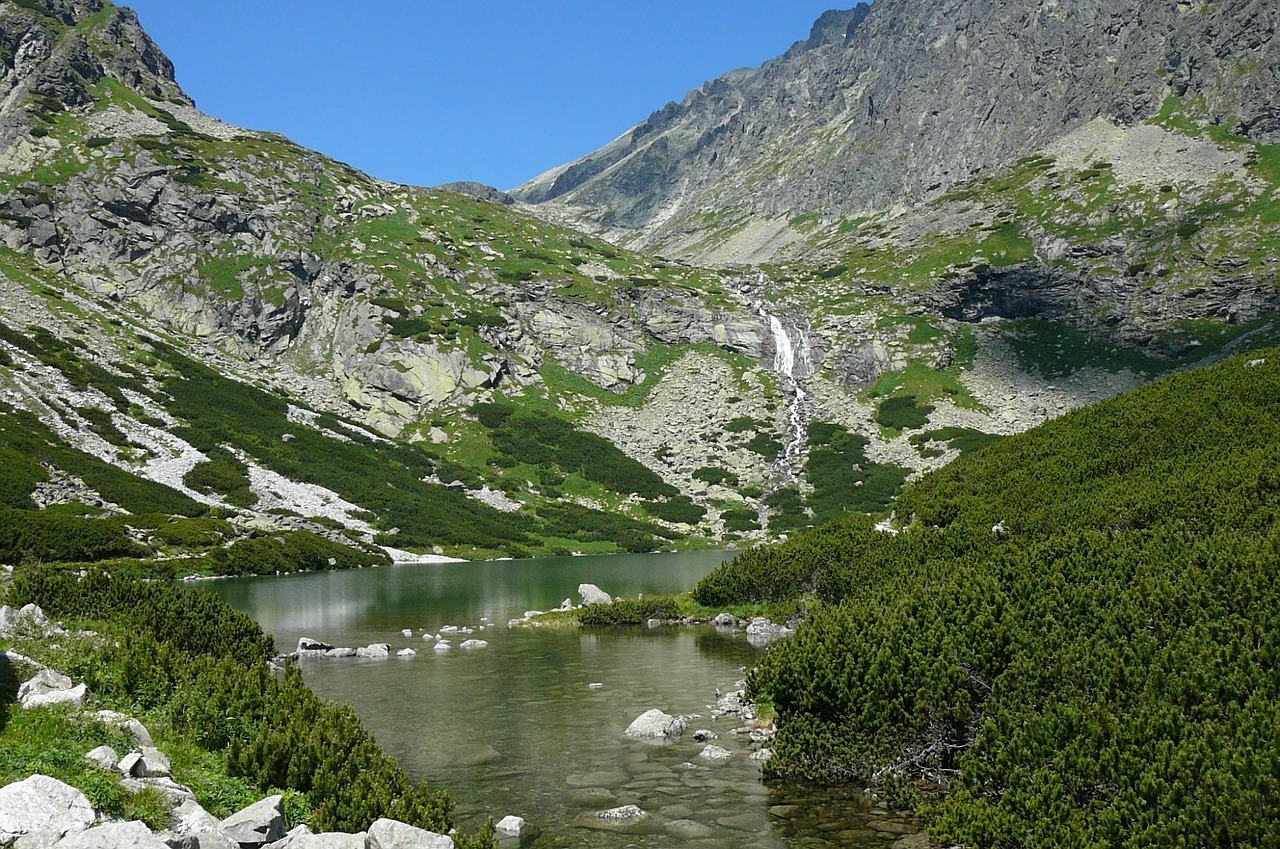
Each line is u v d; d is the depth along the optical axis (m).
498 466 119.06
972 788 13.49
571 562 82.12
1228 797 10.42
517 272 167.88
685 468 126.12
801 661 17.50
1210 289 147.88
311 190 175.75
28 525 59.38
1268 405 34.59
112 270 138.75
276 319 142.62
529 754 17.98
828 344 156.75
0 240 133.12
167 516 73.88
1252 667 12.70
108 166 150.12
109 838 8.23
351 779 12.89
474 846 11.66
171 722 14.27
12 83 165.88
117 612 22.28
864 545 38.12
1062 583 17.86
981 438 121.94
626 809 14.38
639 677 26.52
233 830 10.30
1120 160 190.12
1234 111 184.25
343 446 111.44
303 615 43.22
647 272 187.88
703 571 70.44
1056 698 14.12
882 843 13.14
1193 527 24.52
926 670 16.06
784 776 16.38
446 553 86.38
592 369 149.62
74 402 93.62
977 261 173.25
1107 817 11.26
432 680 26.09
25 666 14.37
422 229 179.62
